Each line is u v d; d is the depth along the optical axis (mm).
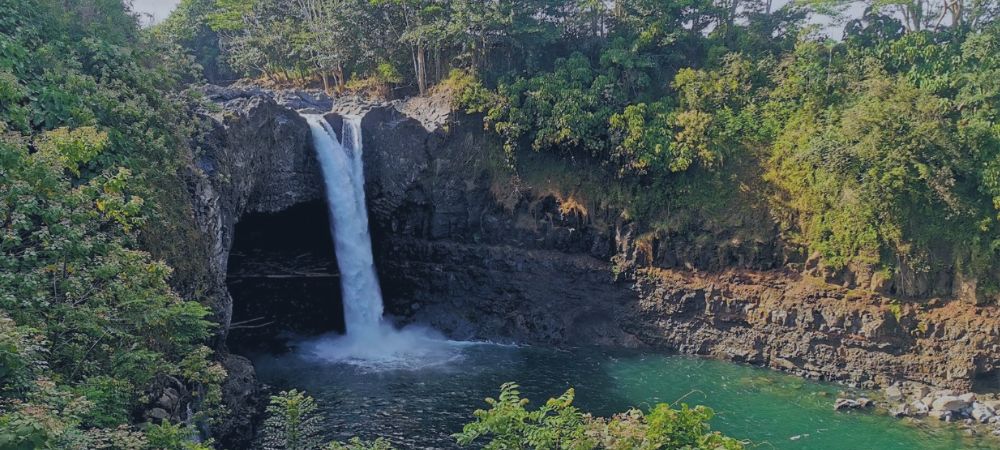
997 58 38938
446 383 35031
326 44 55344
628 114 43469
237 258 42281
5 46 24312
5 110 22000
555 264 43688
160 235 25000
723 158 42531
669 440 14445
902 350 35625
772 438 29109
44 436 10070
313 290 45125
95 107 25438
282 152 41188
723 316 40281
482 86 46719
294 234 44344
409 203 45625
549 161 45438
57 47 27734
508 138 45000
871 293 36688
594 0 50312
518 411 15180
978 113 37062
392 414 30750
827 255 38312
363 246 45656
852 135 37688
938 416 31359
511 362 38844
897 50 42250
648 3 48750
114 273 16953
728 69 45625
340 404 31859
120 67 28531
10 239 15320
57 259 16531
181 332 20375
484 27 46594
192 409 23453
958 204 35500
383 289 46969
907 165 36562
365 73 56906
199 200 29172
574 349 41719
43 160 16594
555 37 49219
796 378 37062
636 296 42562
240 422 27688
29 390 12477
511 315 43750
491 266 44562
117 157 24391
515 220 44875
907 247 36125
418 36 48094
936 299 35656
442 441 28016
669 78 47750
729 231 41156
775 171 41375
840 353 36938
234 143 35500
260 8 62250
